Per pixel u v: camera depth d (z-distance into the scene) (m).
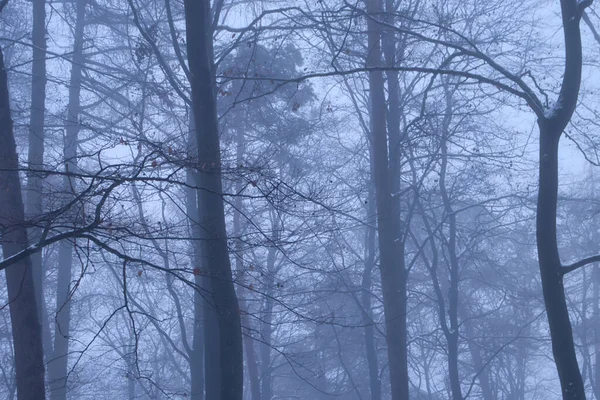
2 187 11.32
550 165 11.10
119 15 18.83
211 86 11.85
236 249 11.00
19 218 9.45
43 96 18.22
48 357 21.03
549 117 11.15
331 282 22.19
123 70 19.39
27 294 11.71
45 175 8.41
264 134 19.47
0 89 11.99
